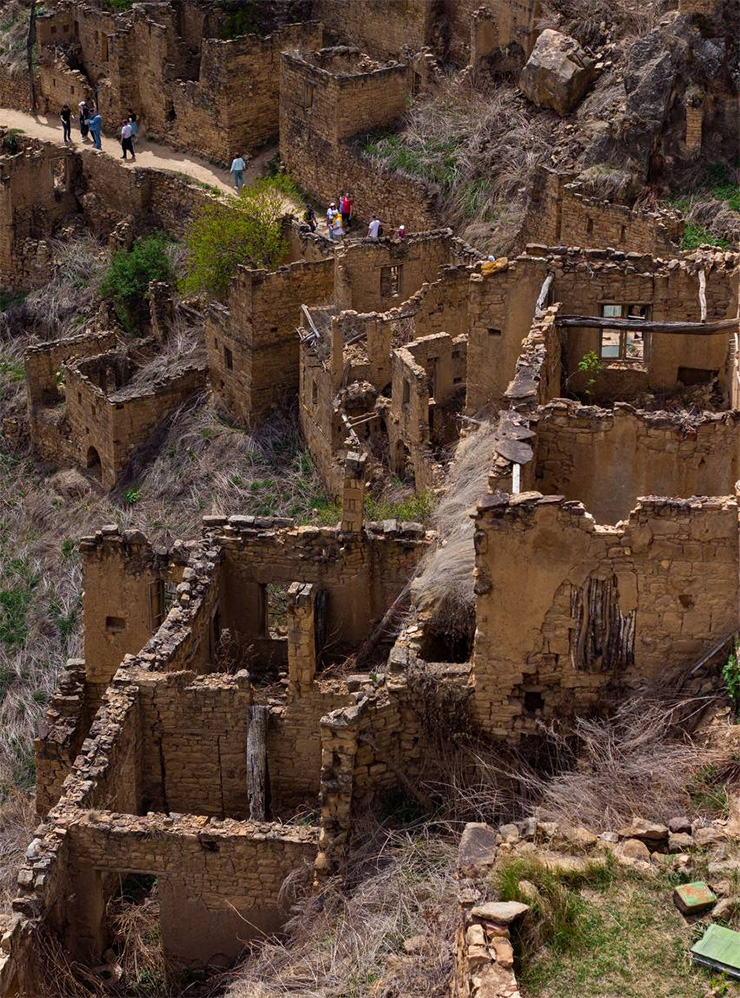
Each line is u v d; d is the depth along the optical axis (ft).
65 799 167.94
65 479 316.81
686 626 165.27
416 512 228.02
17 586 289.94
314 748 181.78
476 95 343.26
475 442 226.79
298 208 349.00
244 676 178.91
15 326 364.99
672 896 134.72
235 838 164.96
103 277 362.53
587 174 307.78
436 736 169.78
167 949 170.81
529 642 166.30
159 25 379.96
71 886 167.02
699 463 184.44
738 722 162.40
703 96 310.24
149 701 179.52
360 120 342.44
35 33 411.75
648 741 163.12
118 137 391.45
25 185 376.07
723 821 144.56
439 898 153.38
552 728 168.25
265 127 375.45
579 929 131.95
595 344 221.05
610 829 147.33
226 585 200.23
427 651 178.70
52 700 208.85
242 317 296.92
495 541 162.09
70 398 317.01
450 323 277.64
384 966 149.28
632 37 329.11
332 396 276.21
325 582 197.77
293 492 285.43
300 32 371.97
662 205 304.71
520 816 164.86
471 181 324.60
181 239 367.04
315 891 163.94
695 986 127.65
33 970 156.97
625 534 161.58
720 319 218.18
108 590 205.77
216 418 307.17
